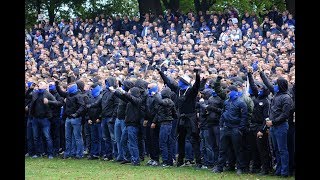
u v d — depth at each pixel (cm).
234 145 1634
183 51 2719
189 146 1811
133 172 1697
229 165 1697
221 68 2212
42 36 3553
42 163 1936
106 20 3538
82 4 4719
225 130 1645
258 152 1656
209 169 1744
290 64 2219
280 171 1595
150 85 1886
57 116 2128
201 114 1764
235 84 1639
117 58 2873
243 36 2775
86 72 2573
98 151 2045
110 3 4741
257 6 4634
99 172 1709
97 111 2020
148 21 3269
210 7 4578
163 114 1806
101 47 2975
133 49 2830
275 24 2772
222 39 2825
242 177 1568
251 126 1653
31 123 2120
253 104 1655
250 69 1667
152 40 2889
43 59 3139
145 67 2578
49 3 4681
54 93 2170
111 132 1975
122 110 1900
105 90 2000
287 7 3528
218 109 1733
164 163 1823
